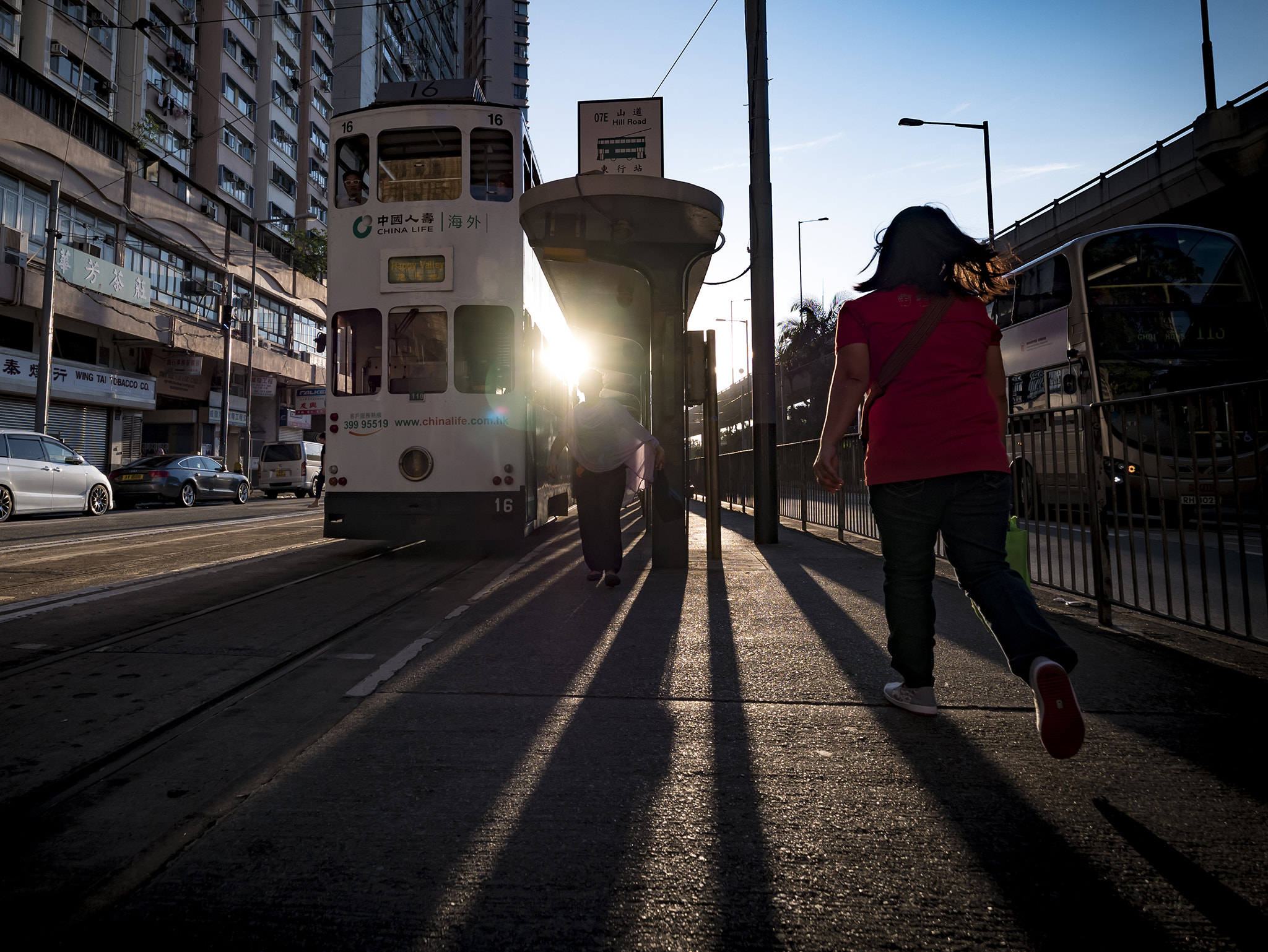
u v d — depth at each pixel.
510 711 3.03
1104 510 4.52
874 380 2.73
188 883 1.78
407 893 1.74
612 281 8.64
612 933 1.60
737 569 7.06
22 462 14.88
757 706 3.08
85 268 25.06
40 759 2.52
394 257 8.30
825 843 1.97
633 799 2.23
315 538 10.61
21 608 5.24
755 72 8.90
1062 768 2.44
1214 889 1.75
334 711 3.02
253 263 35.09
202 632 4.46
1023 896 1.72
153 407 29.92
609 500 6.13
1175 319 10.91
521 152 8.43
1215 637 4.16
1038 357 12.48
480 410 8.23
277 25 45.78
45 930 1.60
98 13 31.45
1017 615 2.38
